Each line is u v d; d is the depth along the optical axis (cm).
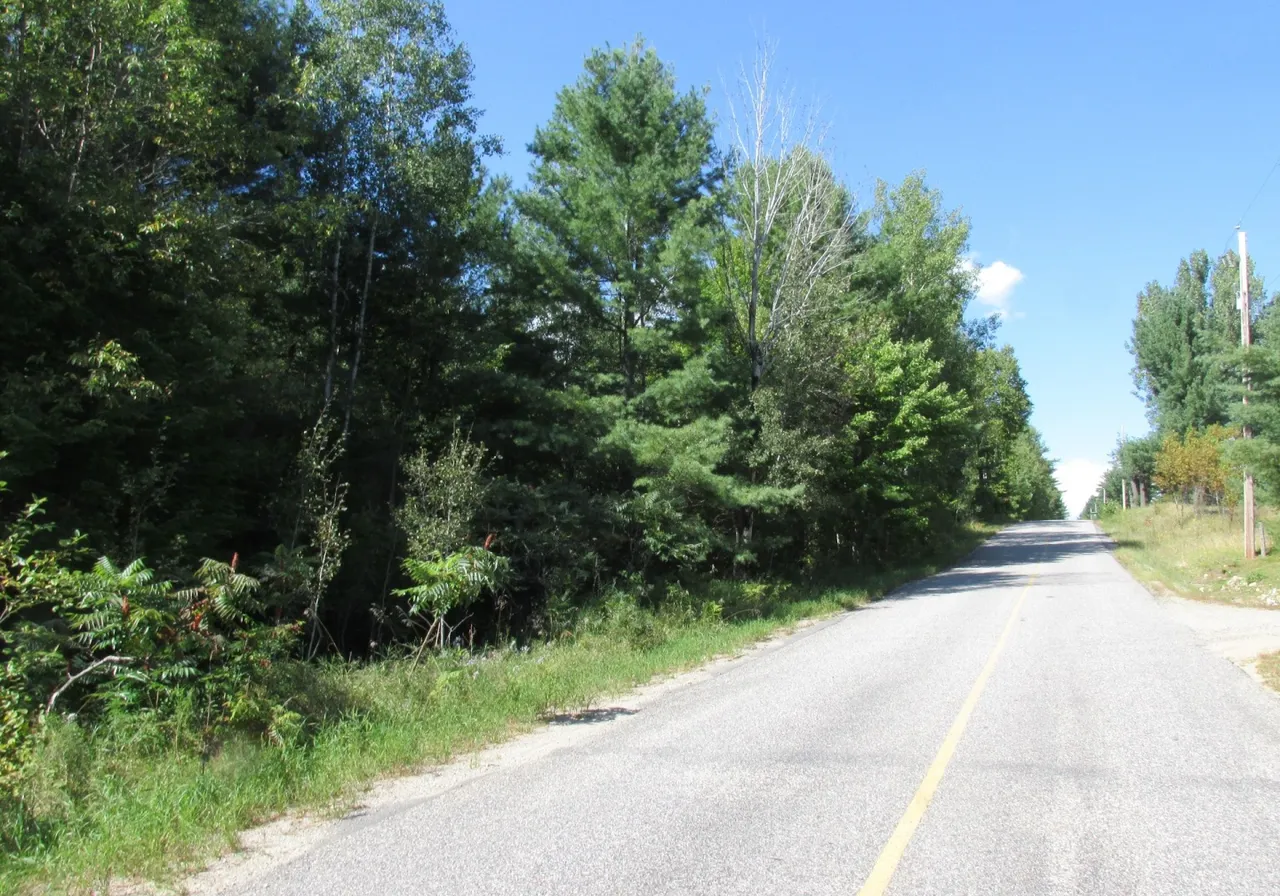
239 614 817
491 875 479
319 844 541
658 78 2294
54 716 702
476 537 1666
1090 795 604
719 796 616
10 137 1282
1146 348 5641
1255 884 449
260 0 1894
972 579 2870
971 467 5778
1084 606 1909
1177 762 686
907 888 450
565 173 2258
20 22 1226
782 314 2444
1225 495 4206
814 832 537
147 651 732
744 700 987
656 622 1644
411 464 1528
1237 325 4706
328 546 1348
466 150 2053
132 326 1334
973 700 945
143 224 1297
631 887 457
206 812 583
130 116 1323
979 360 5000
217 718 743
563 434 1941
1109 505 9138
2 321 1141
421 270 2031
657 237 2247
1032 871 470
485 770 714
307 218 1741
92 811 584
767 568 2600
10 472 1052
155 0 1373
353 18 1906
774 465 2297
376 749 747
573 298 2130
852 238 3169
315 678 871
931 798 602
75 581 721
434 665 1102
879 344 3186
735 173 2453
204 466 1478
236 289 1619
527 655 1351
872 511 3275
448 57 1992
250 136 1702
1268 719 834
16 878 484
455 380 2112
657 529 1922
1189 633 1446
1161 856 489
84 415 1228
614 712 952
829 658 1292
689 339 2220
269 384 1770
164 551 1259
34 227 1187
